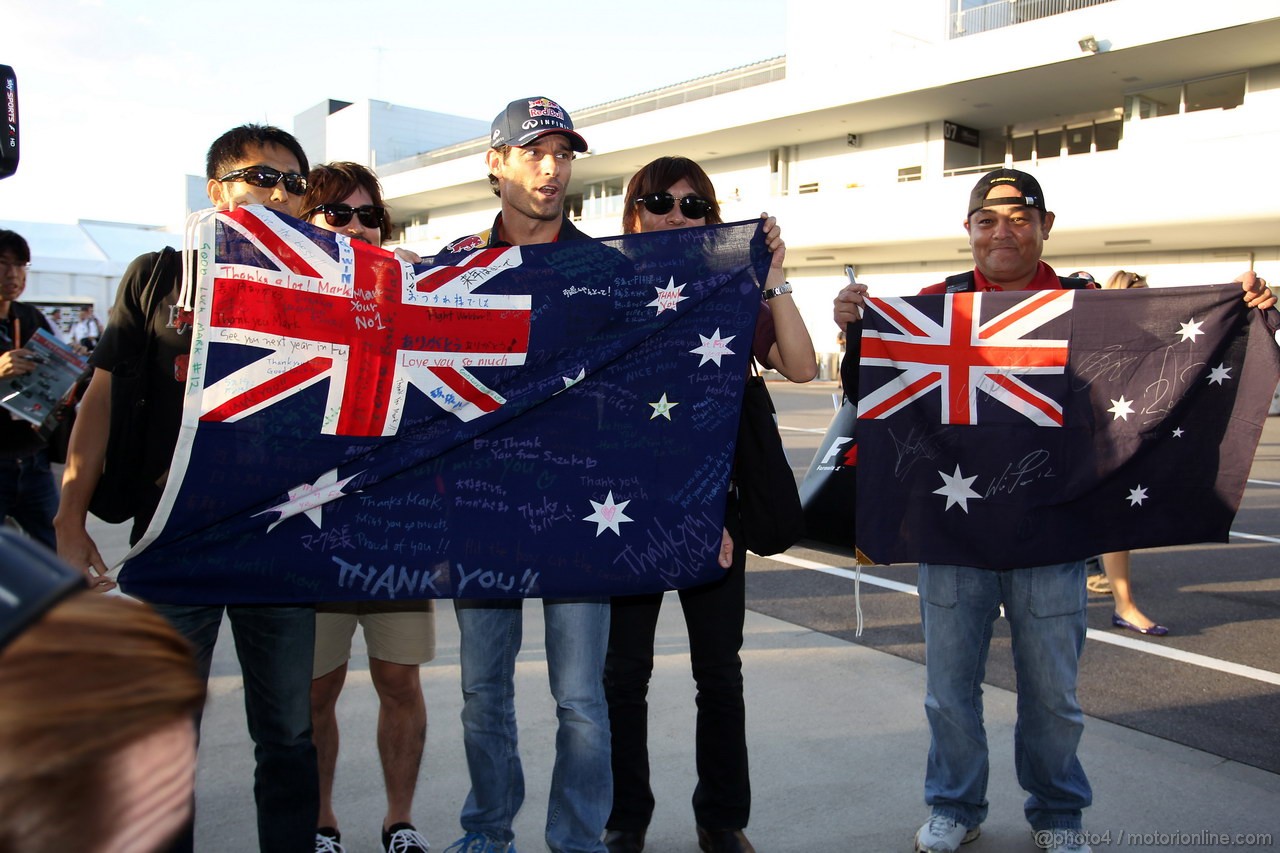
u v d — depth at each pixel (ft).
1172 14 65.72
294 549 7.55
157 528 7.12
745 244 8.67
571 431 8.29
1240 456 9.20
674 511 8.34
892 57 82.69
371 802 9.99
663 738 11.55
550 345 8.23
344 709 12.37
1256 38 66.03
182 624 7.43
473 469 8.07
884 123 93.71
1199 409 9.22
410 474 7.92
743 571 9.14
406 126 168.04
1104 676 13.53
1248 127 70.18
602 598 8.43
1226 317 9.09
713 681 8.84
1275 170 62.49
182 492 7.19
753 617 16.83
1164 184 67.87
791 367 8.89
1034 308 9.21
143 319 7.52
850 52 98.02
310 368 7.53
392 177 143.23
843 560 21.72
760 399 9.04
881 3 94.73
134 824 1.94
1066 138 88.94
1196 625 16.16
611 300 8.41
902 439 9.25
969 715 8.93
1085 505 9.00
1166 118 75.41
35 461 15.46
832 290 103.09
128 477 7.55
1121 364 9.12
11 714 1.79
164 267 7.63
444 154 144.56
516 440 8.18
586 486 8.24
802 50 102.58
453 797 10.12
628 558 8.20
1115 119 85.35
